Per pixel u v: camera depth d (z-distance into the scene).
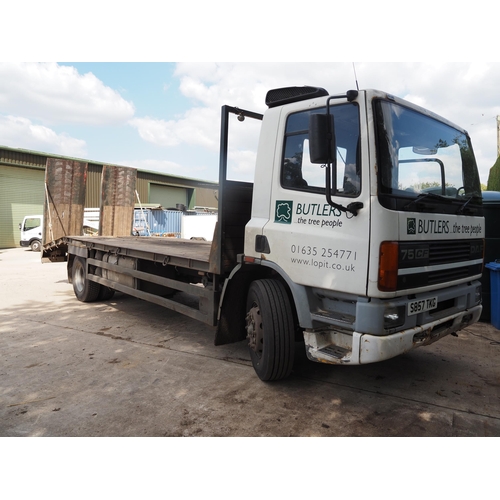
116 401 3.72
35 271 12.88
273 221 3.97
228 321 4.43
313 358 3.61
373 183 3.13
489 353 4.96
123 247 6.48
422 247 3.34
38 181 25.23
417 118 3.67
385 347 3.09
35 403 3.69
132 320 6.61
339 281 3.32
